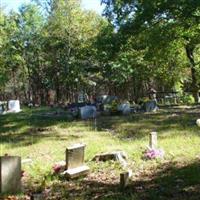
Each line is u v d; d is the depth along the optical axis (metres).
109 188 11.48
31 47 59.16
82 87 60.12
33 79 63.41
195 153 15.36
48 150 17.94
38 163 14.95
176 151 15.86
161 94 47.72
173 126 22.77
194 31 34.59
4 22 58.06
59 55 54.94
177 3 28.48
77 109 31.05
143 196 10.45
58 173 13.02
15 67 63.06
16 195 11.16
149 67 46.84
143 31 31.89
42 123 26.56
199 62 44.09
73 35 52.12
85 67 51.59
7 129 24.95
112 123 25.39
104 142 19.23
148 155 14.79
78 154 13.22
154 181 11.85
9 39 58.47
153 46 32.94
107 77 49.78
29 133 23.23
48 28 54.94
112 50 32.91
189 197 10.19
